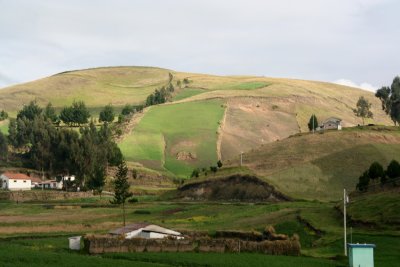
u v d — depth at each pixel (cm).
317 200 12625
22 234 8675
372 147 16400
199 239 6900
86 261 5503
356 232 7394
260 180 14900
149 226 7694
